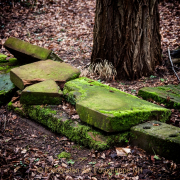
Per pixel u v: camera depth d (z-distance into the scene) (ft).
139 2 15.58
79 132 10.51
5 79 15.72
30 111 12.76
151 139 9.36
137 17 15.76
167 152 8.89
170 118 11.92
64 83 14.11
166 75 16.85
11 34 27.40
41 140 11.23
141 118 10.53
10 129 12.20
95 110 10.18
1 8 32.40
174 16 29.73
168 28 26.61
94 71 17.65
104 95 12.19
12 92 14.74
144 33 16.24
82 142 10.46
